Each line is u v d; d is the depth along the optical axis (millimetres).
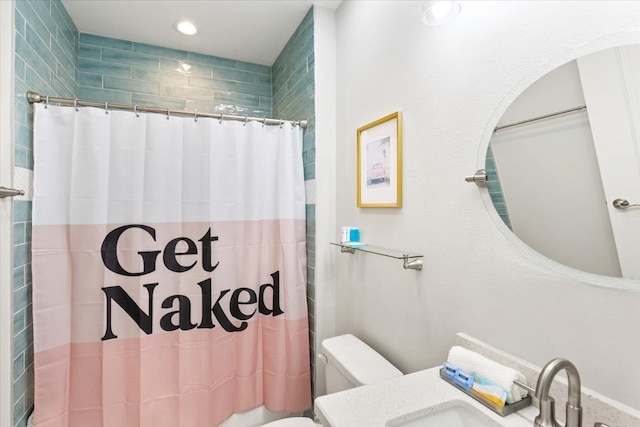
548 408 601
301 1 1721
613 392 639
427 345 1110
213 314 1590
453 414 794
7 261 1146
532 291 782
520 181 811
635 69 611
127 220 1454
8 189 1105
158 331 1499
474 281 935
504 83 846
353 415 727
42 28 1432
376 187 1396
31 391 1313
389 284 1318
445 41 1037
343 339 1479
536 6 771
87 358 1403
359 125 1542
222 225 1619
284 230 1746
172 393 1517
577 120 697
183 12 1828
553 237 743
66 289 1368
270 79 2545
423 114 1131
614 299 638
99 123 1401
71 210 1366
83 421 1398
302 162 1830
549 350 745
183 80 2277
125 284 1452
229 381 1649
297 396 1726
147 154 1489
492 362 813
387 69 1327
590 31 673
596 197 668
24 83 1249
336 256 1767
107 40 2082
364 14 1500
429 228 1104
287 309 1729
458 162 987
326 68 1756
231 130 1648
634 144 613
